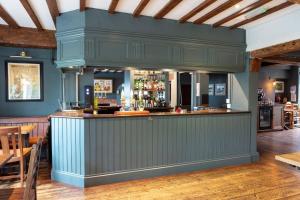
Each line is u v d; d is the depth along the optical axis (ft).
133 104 21.44
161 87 22.50
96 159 12.35
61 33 13.38
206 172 14.34
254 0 11.93
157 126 13.71
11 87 18.13
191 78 22.89
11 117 17.79
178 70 15.52
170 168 13.99
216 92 21.30
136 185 12.29
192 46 15.16
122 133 12.87
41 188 11.84
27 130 12.96
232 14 13.80
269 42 14.75
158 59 14.33
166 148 13.96
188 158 14.57
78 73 18.97
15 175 12.38
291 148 20.53
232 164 15.80
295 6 12.58
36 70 18.74
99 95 32.32
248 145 16.48
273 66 31.58
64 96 19.12
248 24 15.69
